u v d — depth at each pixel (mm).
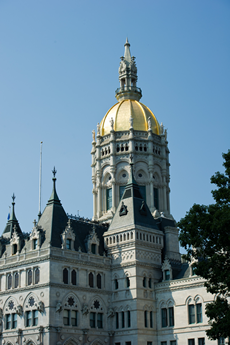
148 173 149250
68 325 111438
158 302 121062
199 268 86375
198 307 113125
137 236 122938
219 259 83375
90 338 115062
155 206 150125
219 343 107375
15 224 139000
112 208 146250
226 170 88062
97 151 155000
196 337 111375
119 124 154625
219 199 88188
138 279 119688
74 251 117375
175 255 130125
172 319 117688
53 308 109375
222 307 82250
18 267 118312
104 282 122438
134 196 130375
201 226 86438
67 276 114688
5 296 119375
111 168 149250
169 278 122000
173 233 132375
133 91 163750
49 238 115000
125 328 117938
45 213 122500
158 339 118562
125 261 122312
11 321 116312
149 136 151875
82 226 128000
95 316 117750
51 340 107375
